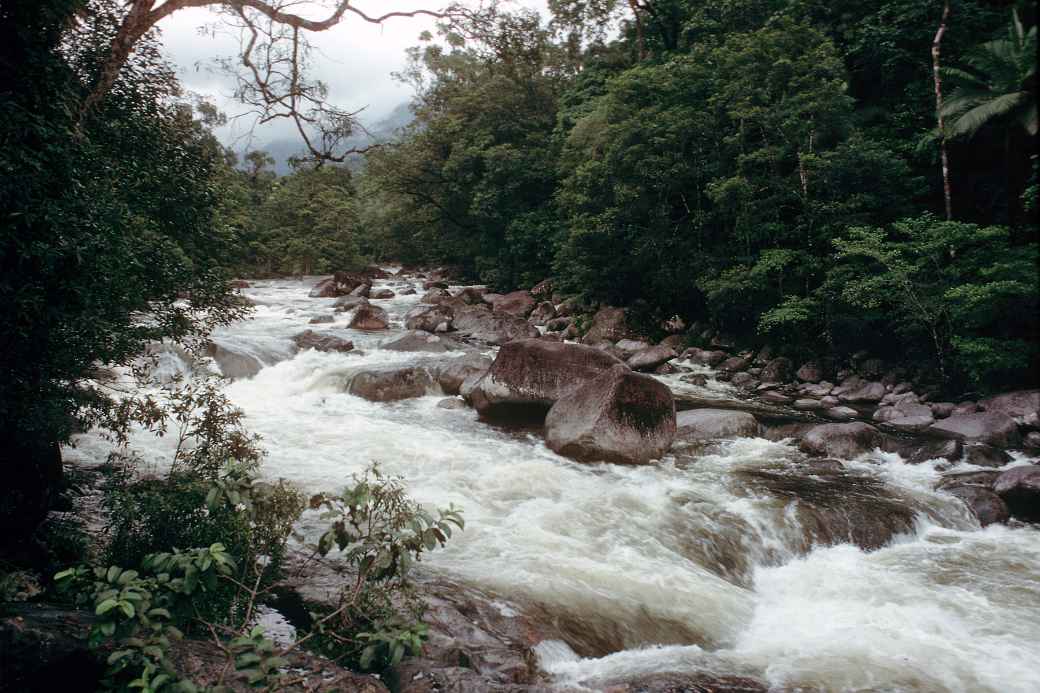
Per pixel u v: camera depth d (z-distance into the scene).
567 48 33.94
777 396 16.36
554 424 11.21
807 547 8.27
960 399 14.88
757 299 19.73
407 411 13.09
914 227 15.60
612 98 23.14
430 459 10.18
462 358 15.28
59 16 5.50
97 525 6.63
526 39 10.54
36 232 4.96
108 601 3.33
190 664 3.76
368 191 41.31
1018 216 16.72
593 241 23.94
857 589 7.25
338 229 53.75
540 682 4.93
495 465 10.08
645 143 21.84
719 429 12.00
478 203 35.12
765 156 19.31
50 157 5.27
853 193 18.52
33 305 4.94
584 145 26.45
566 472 9.90
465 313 24.52
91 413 6.43
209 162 8.55
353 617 4.85
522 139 36.47
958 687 5.35
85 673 3.76
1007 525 8.98
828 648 5.95
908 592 7.16
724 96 20.17
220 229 8.93
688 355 20.53
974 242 15.13
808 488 9.63
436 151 38.31
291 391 14.12
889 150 18.58
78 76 6.30
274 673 3.73
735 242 20.73
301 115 9.52
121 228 5.88
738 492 9.40
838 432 11.45
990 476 10.16
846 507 8.89
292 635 4.98
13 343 5.35
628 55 32.75
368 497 4.79
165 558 3.80
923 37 20.53
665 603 6.46
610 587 6.59
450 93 38.28
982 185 19.97
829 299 17.44
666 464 10.57
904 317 15.73
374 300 32.41
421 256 50.47
